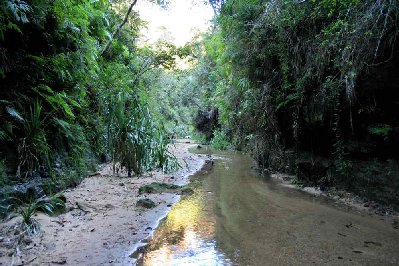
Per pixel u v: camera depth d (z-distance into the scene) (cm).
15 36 482
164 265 315
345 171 584
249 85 856
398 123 490
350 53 484
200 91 2577
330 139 632
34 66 520
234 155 1248
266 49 739
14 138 467
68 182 577
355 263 325
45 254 320
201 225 437
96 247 347
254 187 676
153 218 461
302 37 650
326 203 550
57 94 535
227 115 1255
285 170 795
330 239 389
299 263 325
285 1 643
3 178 414
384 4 428
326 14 579
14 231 353
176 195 598
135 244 364
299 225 439
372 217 473
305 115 662
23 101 499
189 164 995
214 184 706
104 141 788
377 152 530
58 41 593
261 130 869
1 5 421
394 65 468
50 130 559
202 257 336
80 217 439
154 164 841
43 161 513
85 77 695
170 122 2494
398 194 479
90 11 766
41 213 416
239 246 366
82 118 730
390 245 371
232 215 483
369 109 523
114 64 998
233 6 840
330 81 566
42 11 497
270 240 385
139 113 752
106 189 600
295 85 677
